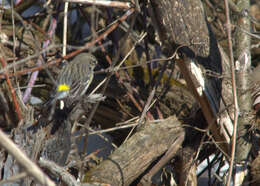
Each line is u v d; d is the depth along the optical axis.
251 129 7.36
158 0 7.30
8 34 9.53
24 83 9.37
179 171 7.85
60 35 12.05
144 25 8.86
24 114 7.45
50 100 6.43
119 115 9.55
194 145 7.84
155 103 8.99
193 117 8.05
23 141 6.87
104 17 10.84
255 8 14.23
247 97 7.39
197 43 7.36
